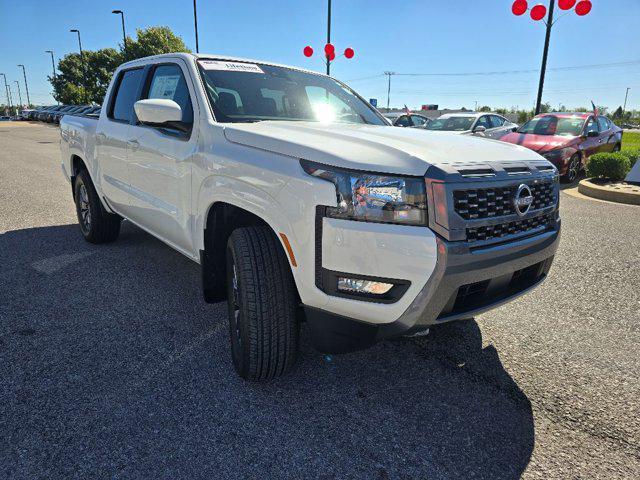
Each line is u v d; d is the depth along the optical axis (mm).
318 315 2229
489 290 2344
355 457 2059
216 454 2043
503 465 2037
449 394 2535
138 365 2699
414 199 2021
